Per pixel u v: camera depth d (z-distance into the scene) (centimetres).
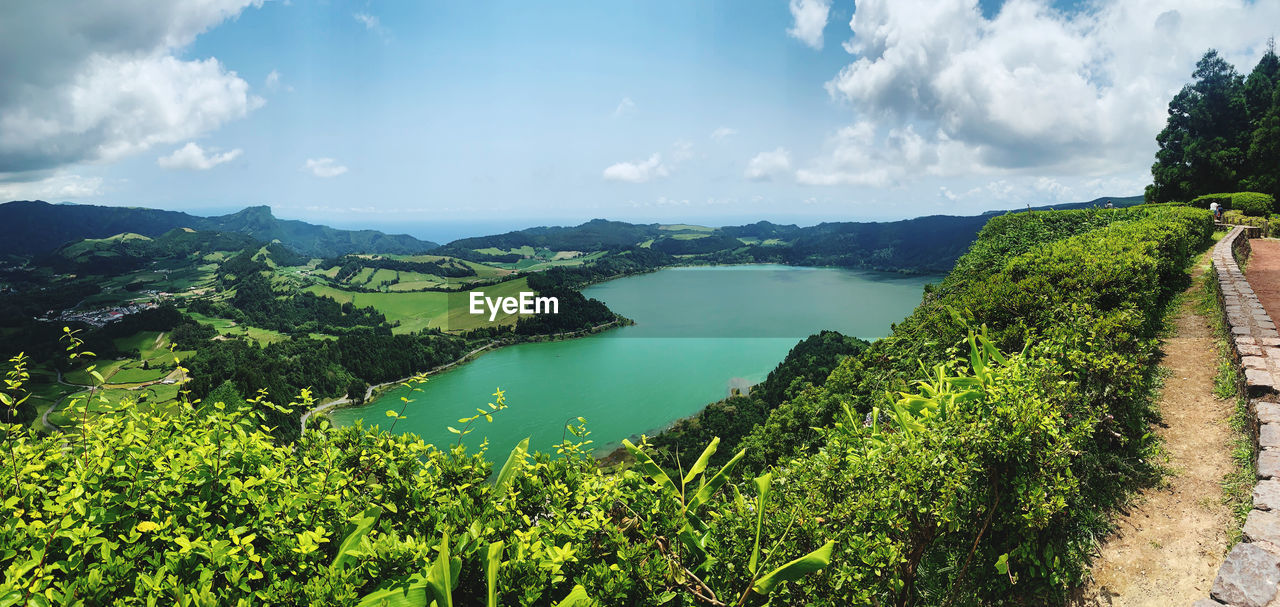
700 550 309
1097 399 521
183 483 264
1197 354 744
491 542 257
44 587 214
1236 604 308
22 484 256
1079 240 1243
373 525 277
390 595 216
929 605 397
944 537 412
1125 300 766
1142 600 385
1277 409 488
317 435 315
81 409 296
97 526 238
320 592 215
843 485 376
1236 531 411
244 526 242
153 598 200
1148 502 468
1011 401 400
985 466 383
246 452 291
